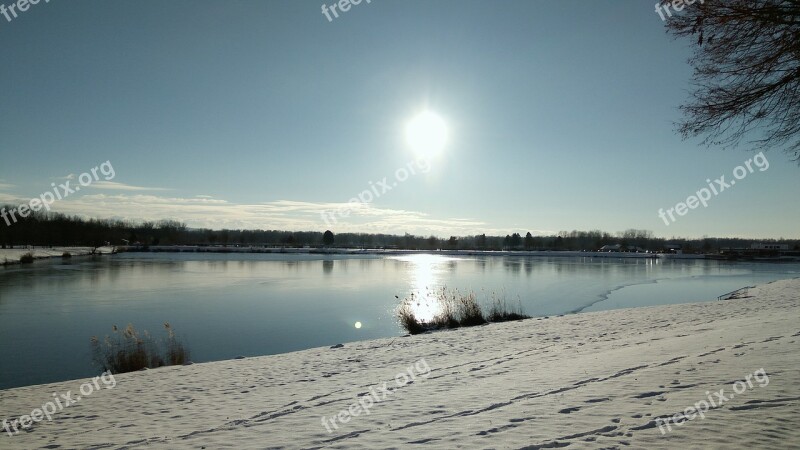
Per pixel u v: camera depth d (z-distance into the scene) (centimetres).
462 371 1105
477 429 638
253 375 1263
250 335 2194
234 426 782
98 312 2734
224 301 3209
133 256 9281
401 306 2822
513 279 5047
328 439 663
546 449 540
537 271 6341
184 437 740
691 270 6956
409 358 1394
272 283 4412
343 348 1700
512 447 557
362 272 5897
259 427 761
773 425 549
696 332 1346
